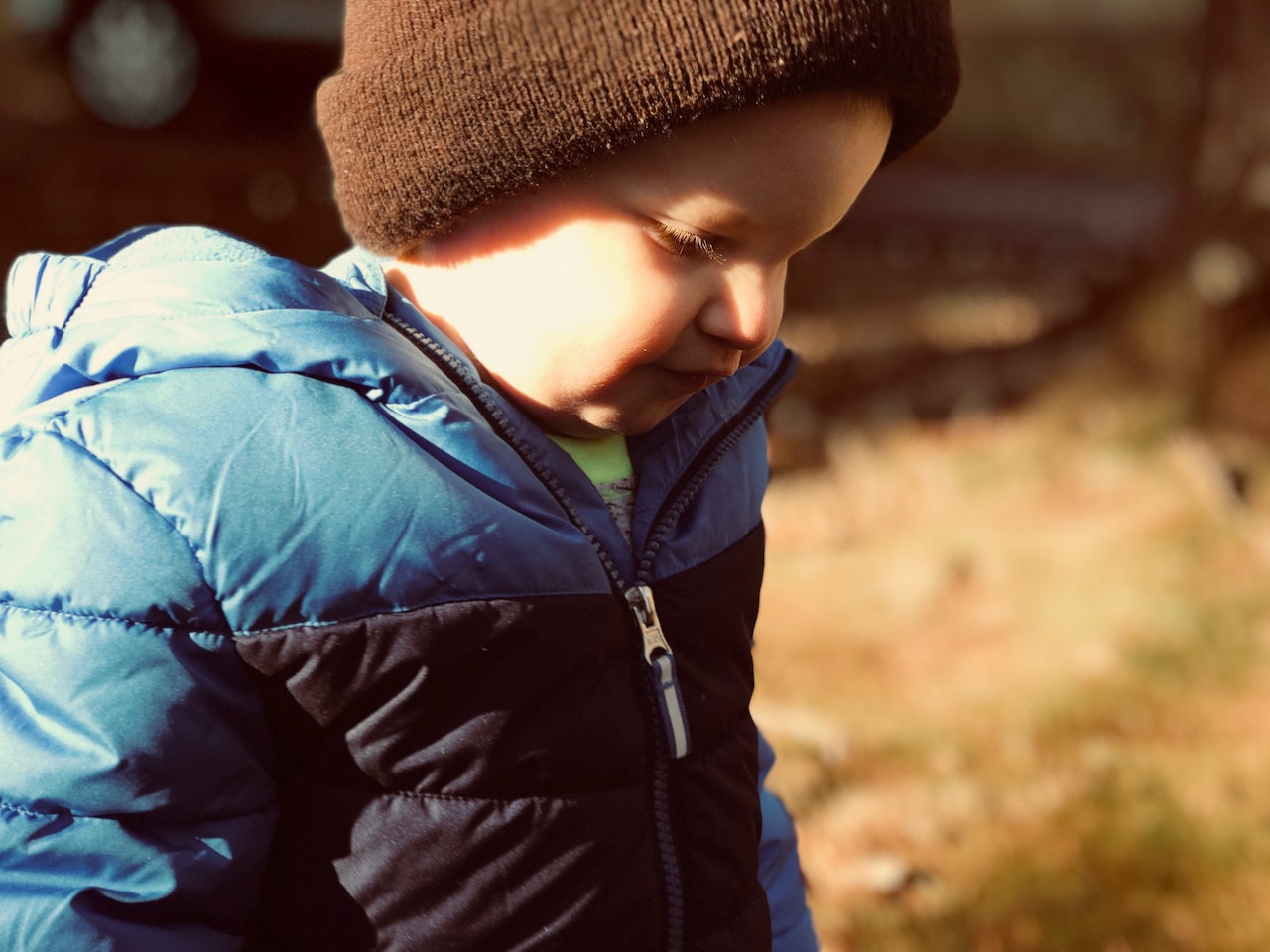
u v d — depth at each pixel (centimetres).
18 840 87
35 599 88
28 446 90
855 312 750
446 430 96
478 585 95
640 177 91
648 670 106
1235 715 325
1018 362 611
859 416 568
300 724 95
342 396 94
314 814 98
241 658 92
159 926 91
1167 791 293
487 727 97
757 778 120
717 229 92
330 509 91
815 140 91
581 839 101
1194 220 527
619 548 107
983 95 1542
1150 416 502
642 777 106
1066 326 632
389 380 95
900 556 433
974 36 1652
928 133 103
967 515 464
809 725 325
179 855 91
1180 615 372
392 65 95
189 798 91
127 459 89
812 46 86
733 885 112
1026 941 248
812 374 612
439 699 95
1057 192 1162
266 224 758
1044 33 1612
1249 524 429
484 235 99
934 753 316
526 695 98
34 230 720
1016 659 364
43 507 88
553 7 89
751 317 95
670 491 111
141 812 89
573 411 102
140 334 92
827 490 495
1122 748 314
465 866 98
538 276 97
